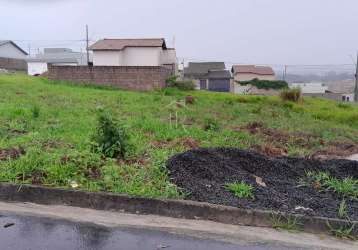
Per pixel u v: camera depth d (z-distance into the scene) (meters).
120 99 15.78
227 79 51.25
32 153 5.73
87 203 4.82
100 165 5.68
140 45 33.41
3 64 45.03
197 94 22.33
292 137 10.66
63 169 5.29
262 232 4.46
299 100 22.42
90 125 8.88
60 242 3.86
